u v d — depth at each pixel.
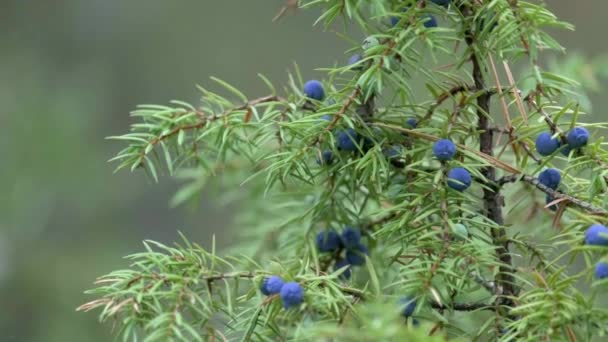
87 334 2.16
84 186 2.52
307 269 1.19
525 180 1.20
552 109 1.25
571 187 1.21
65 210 2.49
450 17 1.19
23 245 2.39
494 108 1.35
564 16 2.87
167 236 2.57
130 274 1.18
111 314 1.16
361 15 1.21
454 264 1.17
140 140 1.23
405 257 1.20
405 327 1.16
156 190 2.58
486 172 1.21
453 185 1.19
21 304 2.28
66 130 2.58
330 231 1.24
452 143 1.19
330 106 1.19
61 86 2.87
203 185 1.44
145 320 1.16
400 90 1.21
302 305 1.15
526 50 1.19
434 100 1.22
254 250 1.40
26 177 2.46
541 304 1.15
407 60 1.19
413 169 1.19
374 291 1.22
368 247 1.25
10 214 2.41
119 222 2.54
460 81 1.21
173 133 1.23
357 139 1.21
